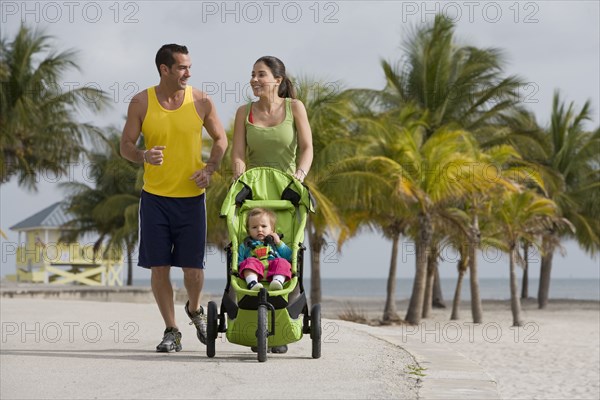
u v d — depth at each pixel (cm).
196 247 1130
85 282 8181
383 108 5425
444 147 4253
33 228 8219
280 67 1131
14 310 1992
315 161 4162
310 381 923
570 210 6688
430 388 926
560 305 7619
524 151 5881
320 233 4503
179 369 989
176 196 1115
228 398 827
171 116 1106
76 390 866
